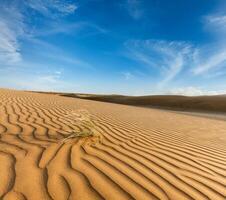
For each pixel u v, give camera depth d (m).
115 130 5.66
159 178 2.91
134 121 7.81
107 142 4.31
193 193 2.63
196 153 4.28
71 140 4.02
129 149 4.02
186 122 9.64
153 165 3.34
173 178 2.96
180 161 3.67
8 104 8.15
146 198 2.41
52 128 4.97
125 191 2.51
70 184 2.53
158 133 5.98
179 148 4.52
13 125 4.97
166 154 3.98
